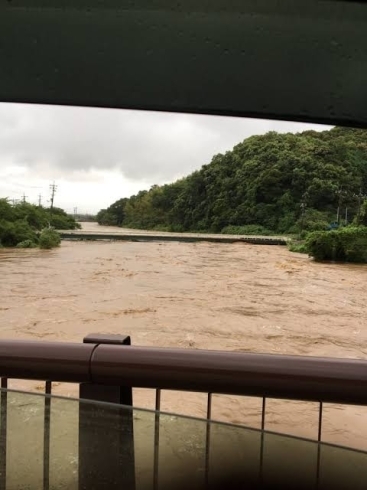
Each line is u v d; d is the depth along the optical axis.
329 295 20.92
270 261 38.75
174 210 99.62
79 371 1.81
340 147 79.44
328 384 1.68
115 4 1.39
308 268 33.50
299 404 7.29
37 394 1.88
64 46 1.42
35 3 1.40
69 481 1.77
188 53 1.41
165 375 1.76
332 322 15.00
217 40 1.40
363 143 81.62
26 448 1.84
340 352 11.62
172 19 1.40
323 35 1.38
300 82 1.40
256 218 76.88
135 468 1.81
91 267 30.59
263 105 1.42
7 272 26.86
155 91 1.43
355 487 1.72
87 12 1.40
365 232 38.47
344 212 70.31
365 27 1.37
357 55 1.38
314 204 71.94
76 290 20.52
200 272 29.59
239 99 1.42
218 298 19.23
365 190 75.38
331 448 1.79
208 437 1.82
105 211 151.62
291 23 1.38
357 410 7.11
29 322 13.95
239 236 65.94
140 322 14.29
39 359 1.82
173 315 15.41
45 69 1.43
